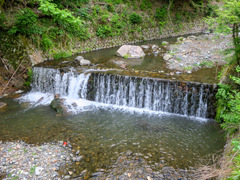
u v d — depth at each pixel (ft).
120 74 22.35
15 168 11.90
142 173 11.77
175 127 17.53
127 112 20.62
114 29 42.52
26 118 18.84
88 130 16.92
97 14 40.96
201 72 23.30
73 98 23.81
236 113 13.01
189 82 19.10
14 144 14.44
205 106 18.94
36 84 25.53
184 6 59.93
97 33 39.17
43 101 22.89
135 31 46.52
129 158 13.17
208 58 28.35
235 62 18.95
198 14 62.39
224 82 17.81
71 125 17.74
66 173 11.73
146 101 21.18
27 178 11.19
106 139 15.57
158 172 11.86
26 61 26.17
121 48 32.91
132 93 21.50
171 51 33.94
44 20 31.37
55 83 24.71
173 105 20.18
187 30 57.47
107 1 45.16
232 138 13.48
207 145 14.78
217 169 10.90
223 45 33.86
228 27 16.20
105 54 34.12
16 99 23.00
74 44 34.71
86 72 23.52
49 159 12.84
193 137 15.90
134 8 49.80
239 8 14.29
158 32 51.16
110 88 22.29
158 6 55.16
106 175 11.60
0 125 17.44
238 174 8.07
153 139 15.64
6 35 25.52
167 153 13.82
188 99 19.44
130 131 16.87
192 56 29.96
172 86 19.69
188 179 11.29
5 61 24.99
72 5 37.24
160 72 23.56
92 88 23.04
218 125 17.65
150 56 32.22
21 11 27.81
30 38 28.12
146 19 50.19
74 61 29.19
